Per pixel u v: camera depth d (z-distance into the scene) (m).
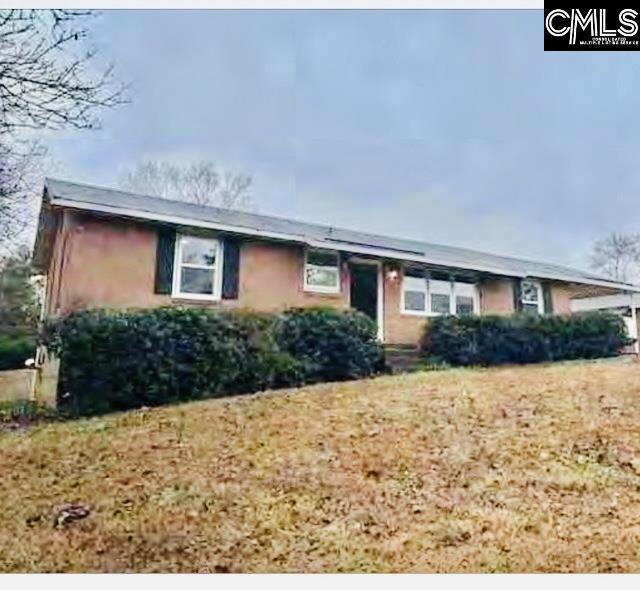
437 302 14.16
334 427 6.74
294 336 10.07
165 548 4.19
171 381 8.56
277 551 4.13
